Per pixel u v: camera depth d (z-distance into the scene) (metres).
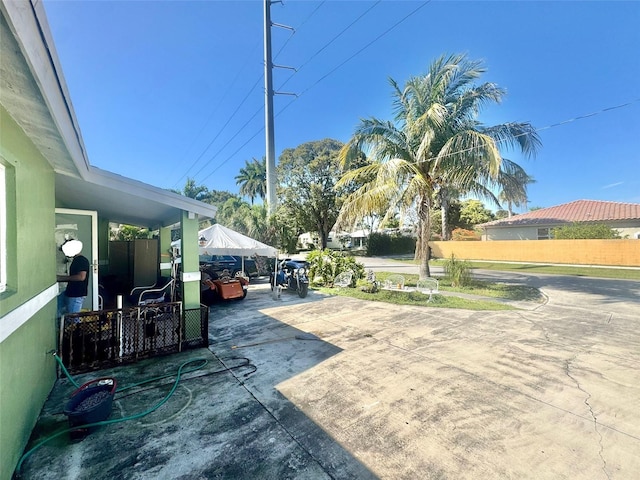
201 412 2.76
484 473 2.00
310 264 11.44
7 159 2.04
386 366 3.80
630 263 14.60
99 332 3.80
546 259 17.55
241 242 7.91
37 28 1.39
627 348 4.38
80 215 5.32
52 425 2.56
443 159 9.38
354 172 10.59
